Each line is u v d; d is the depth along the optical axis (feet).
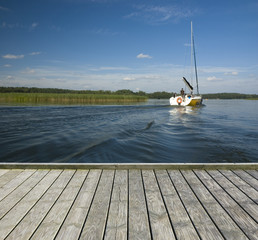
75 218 5.73
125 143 19.27
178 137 22.68
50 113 45.78
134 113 50.57
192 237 5.01
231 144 19.65
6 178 8.60
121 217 5.83
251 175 9.21
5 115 40.47
